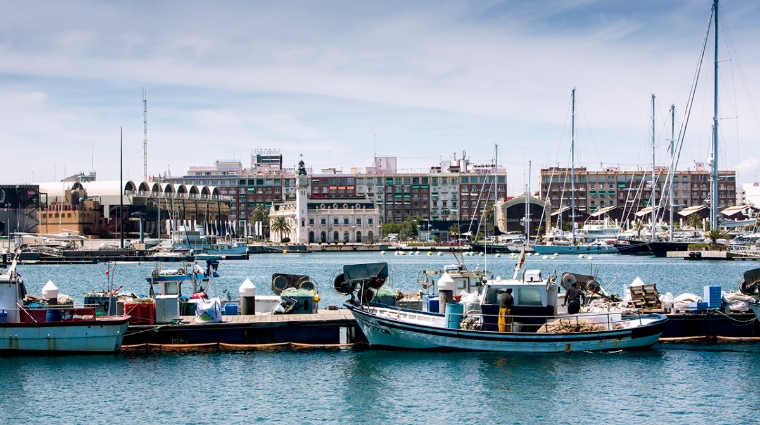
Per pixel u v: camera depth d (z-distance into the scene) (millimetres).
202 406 37438
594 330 45906
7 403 37656
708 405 37625
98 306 49906
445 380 41312
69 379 41312
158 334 47656
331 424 35094
